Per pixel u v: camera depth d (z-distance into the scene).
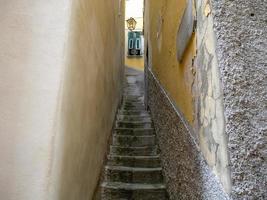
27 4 1.40
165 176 2.68
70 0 1.46
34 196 1.21
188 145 1.84
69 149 1.50
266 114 1.04
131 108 5.45
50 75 1.33
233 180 0.98
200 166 1.50
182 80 2.09
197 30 1.57
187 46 1.87
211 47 1.25
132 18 10.13
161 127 3.12
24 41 1.36
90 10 2.04
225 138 1.06
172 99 2.52
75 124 1.62
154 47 4.14
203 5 1.40
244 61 1.10
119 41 4.90
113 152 3.29
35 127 1.27
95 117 2.29
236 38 1.12
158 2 3.68
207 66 1.33
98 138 2.45
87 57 1.94
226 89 1.08
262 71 1.08
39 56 1.35
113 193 2.56
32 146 1.25
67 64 1.42
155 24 4.03
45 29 1.38
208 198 1.31
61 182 1.37
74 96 1.58
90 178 2.10
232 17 1.16
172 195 2.33
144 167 3.03
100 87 2.55
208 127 1.33
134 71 9.56
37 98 1.30
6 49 1.35
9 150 1.25
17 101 1.30
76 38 1.59
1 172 1.23
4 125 1.27
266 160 0.99
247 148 1.00
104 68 2.83
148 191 2.56
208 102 1.33
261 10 1.17
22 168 1.24
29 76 1.33
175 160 2.28
